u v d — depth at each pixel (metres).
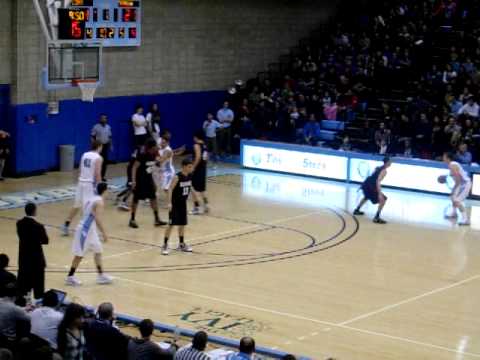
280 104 33.59
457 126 29.72
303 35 37.94
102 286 17.91
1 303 12.70
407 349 15.05
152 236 22.00
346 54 35.72
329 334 15.62
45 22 29.12
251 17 35.97
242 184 28.88
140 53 32.34
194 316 16.30
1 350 10.14
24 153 29.25
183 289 17.89
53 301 13.14
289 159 30.78
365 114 33.12
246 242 21.72
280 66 36.59
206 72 34.78
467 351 15.06
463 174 24.61
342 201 26.75
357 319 16.47
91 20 29.34
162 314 16.34
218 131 33.06
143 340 11.69
